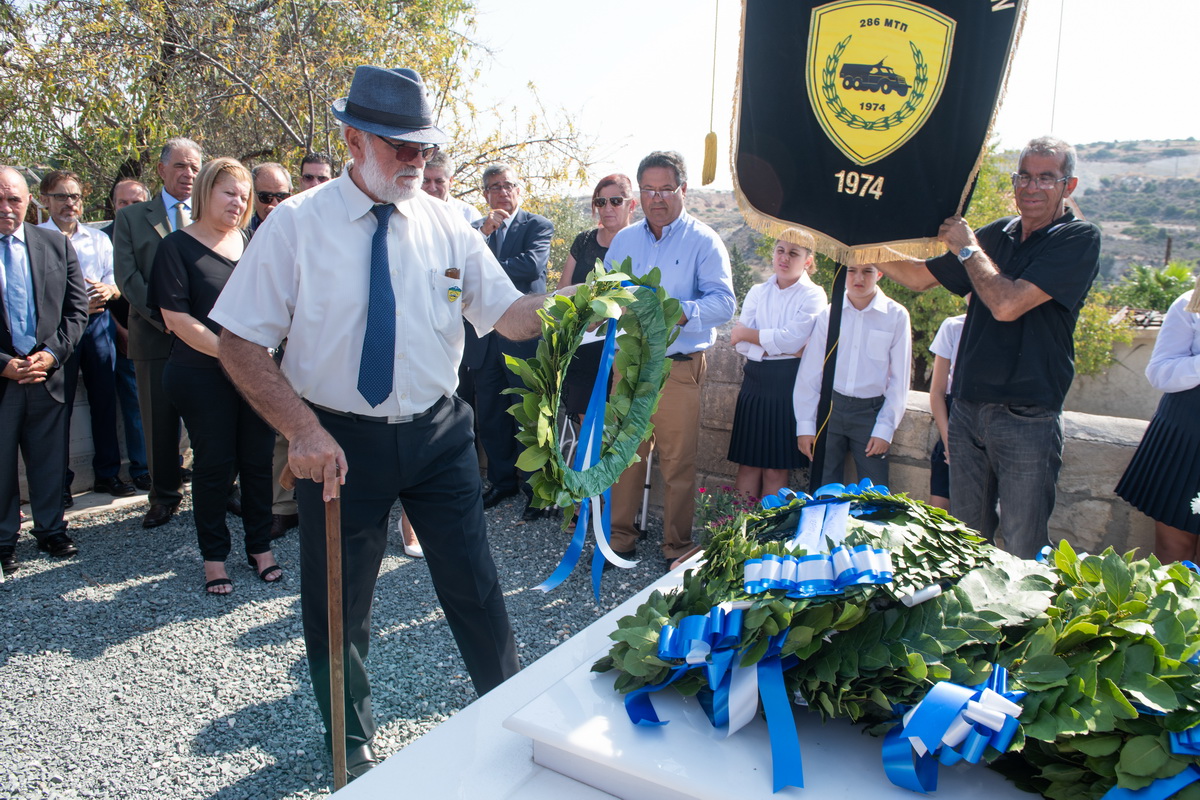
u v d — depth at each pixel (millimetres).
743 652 1421
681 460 4008
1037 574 1547
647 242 3918
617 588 3934
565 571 1947
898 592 1394
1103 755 1214
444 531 2324
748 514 1783
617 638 1562
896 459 4012
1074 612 1428
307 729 2742
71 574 4055
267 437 3895
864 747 1357
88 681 3051
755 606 1434
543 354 1806
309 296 2092
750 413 4172
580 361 4121
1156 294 21062
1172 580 1526
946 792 1249
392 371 2127
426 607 3678
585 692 1536
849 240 2924
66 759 2578
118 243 4441
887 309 3842
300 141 9391
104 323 5168
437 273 2244
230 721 2789
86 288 4543
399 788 1380
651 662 1478
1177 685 1252
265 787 2438
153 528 4711
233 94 9383
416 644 3334
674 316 2076
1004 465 3115
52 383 4234
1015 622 1396
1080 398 16250
